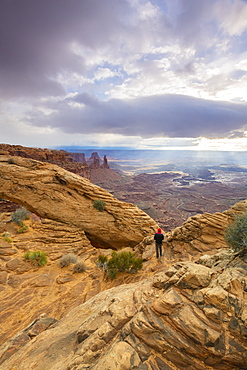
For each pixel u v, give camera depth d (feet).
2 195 82.94
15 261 38.75
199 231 45.62
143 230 82.58
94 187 91.40
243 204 43.32
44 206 82.28
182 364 10.09
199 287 13.97
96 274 37.14
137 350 10.58
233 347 10.12
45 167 94.94
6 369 12.23
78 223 80.18
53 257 44.75
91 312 17.76
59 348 13.07
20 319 23.79
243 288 12.78
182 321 11.53
